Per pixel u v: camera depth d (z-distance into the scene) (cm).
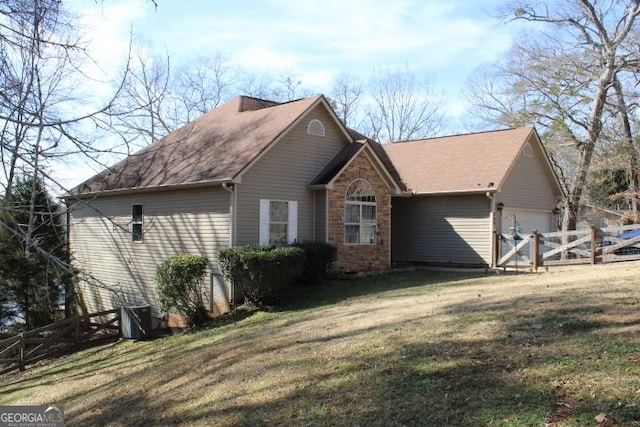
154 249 1697
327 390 639
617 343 623
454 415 511
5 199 726
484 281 1414
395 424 519
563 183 2745
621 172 2903
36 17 728
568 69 2459
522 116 2634
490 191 1847
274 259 1352
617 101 2480
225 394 711
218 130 1850
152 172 1736
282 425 571
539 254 1653
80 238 1988
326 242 1638
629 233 1922
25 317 1741
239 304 1444
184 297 1430
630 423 438
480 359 642
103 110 790
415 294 1268
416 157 2233
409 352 717
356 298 1330
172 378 879
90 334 1496
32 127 727
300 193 1659
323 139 1745
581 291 971
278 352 862
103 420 757
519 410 495
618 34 2242
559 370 568
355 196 1750
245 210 1501
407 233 2106
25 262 1634
